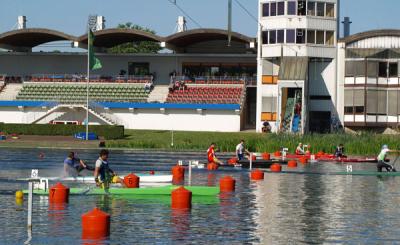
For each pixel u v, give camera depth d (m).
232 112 115.31
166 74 129.00
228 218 36.16
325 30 113.00
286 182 54.34
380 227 34.22
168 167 65.00
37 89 124.19
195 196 44.75
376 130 112.75
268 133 108.00
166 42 121.88
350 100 112.69
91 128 104.00
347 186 52.00
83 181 50.91
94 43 128.00
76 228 32.84
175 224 34.25
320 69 113.81
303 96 108.50
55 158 74.50
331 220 36.06
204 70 127.94
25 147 93.50
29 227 32.91
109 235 31.50
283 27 112.12
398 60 111.31
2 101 121.31
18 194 41.84
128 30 120.44
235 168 65.31
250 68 126.44
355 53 112.44
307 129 112.12
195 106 115.81
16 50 133.50
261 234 32.25
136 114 118.31
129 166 65.81
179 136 104.81
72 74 129.88
